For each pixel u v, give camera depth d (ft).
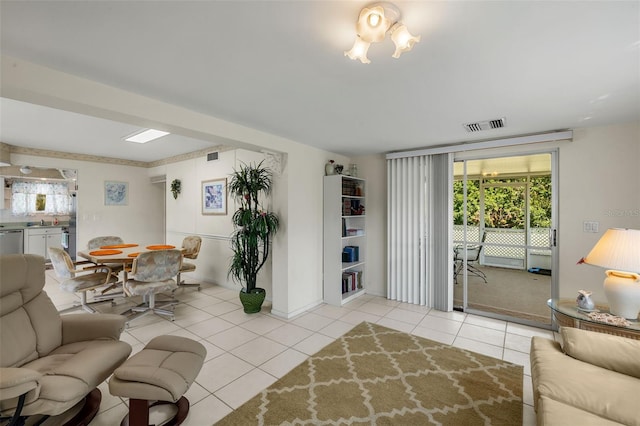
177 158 18.79
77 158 18.47
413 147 13.17
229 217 15.53
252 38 4.95
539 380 5.32
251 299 11.98
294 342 9.64
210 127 8.88
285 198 11.86
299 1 4.04
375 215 15.03
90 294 14.83
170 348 6.22
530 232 11.42
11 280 5.95
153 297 12.03
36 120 11.41
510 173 11.78
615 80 6.44
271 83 6.67
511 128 10.11
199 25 4.59
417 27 4.61
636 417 4.21
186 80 6.51
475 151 12.22
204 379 7.52
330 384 7.32
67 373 5.17
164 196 22.84
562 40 4.94
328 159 14.10
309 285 12.92
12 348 5.52
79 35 4.84
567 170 10.32
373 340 9.80
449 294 12.56
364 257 15.35
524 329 10.73
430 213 13.07
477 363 8.34
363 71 6.11
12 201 21.40
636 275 7.24
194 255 15.40
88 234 18.99
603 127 9.74
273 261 12.26
